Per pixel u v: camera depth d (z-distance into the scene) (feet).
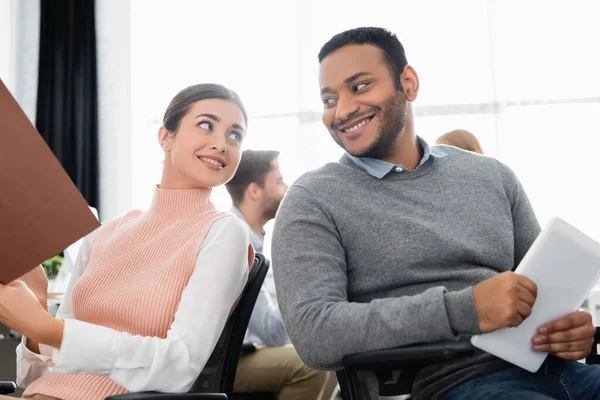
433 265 5.06
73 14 14.12
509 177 5.68
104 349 4.62
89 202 13.83
